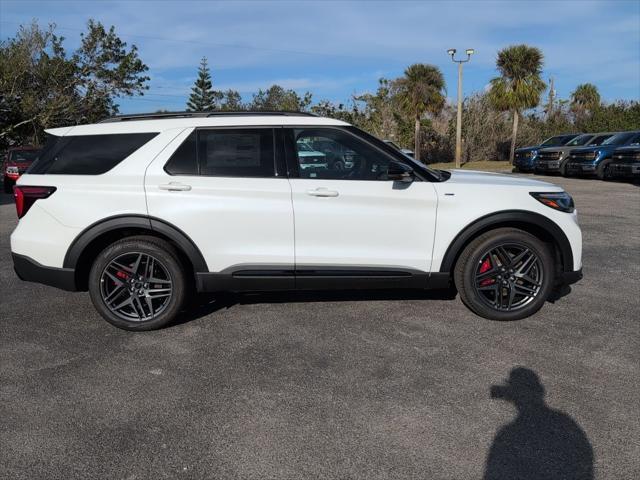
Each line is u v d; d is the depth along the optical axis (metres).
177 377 3.52
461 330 4.27
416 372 3.55
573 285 5.54
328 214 4.20
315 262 4.25
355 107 43.06
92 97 34.88
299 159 4.26
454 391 3.29
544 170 20.38
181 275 4.27
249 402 3.19
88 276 4.44
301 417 3.01
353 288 4.36
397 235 4.27
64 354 3.90
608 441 2.76
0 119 31.53
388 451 2.69
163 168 4.21
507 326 4.35
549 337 4.12
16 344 4.08
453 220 4.27
